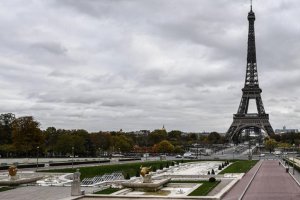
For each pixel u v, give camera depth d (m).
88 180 158.88
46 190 121.94
